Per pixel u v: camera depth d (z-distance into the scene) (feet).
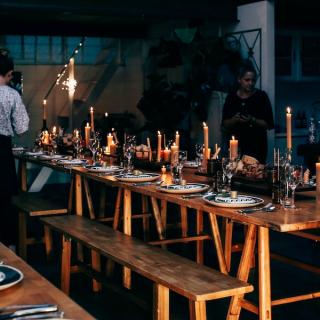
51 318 5.37
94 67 37.52
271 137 26.50
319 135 25.22
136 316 12.67
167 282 9.66
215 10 27.14
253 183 11.94
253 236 10.91
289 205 10.55
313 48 29.99
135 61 35.37
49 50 36.55
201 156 14.78
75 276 15.56
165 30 31.53
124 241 12.50
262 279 10.05
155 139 29.60
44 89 36.50
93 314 12.80
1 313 5.49
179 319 12.34
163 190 12.12
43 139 22.85
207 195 11.18
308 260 16.63
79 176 16.62
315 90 31.78
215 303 13.28
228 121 20.47
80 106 36.76
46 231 16.92
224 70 27.96
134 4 26.17
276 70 29.14
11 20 29.81
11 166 16.57
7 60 16.22
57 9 25.03
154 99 29.58
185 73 29.76
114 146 18.60
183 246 17.57
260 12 26.21
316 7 27.84
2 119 16.16
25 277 6.69
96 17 28.68
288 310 12.76
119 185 13.61
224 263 12.75
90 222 14.49
